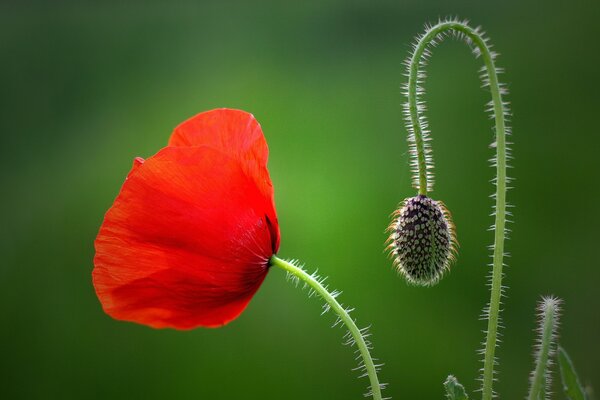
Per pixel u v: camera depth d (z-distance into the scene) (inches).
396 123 49.1
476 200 43.5
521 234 41.9
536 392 14.1
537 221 42.6
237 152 14.6
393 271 39.3
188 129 14.7
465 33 14.5
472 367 35.2
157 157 14.1
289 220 43.5
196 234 14.3
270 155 48.2
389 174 45.2
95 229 49.3
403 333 36.6
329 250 41.3
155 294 14.4
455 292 38.6
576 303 37.9
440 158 46.5
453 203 43.4
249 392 37.0
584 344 36.0
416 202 15.1
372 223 42.0
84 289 45.3
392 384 35.3
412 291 38.4
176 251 14.3
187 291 14.4
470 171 45.7
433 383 34.9
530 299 38.4
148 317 14.5
